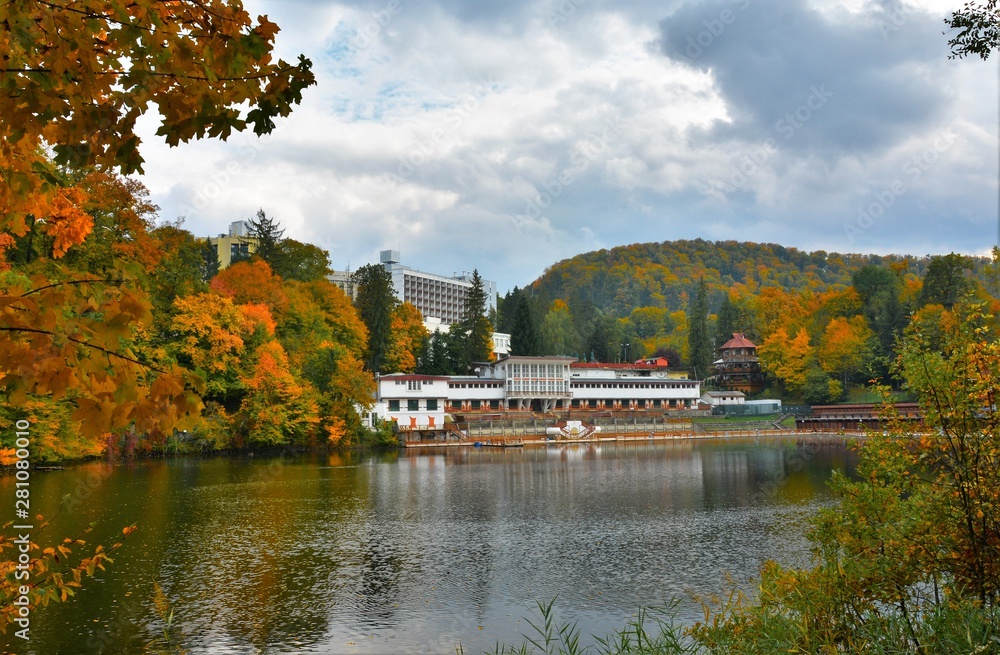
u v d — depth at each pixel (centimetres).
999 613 771
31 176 414
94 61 351
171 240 6094
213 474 4878
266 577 2222
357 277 11338
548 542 2784
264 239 9538
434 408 9662
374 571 2316
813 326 12750
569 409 11306
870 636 856
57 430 4256
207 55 356
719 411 11944
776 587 1049
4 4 324
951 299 10044
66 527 2806
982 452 880
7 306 340
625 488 4478
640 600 2014
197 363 5941
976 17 1055
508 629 1770
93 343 349
